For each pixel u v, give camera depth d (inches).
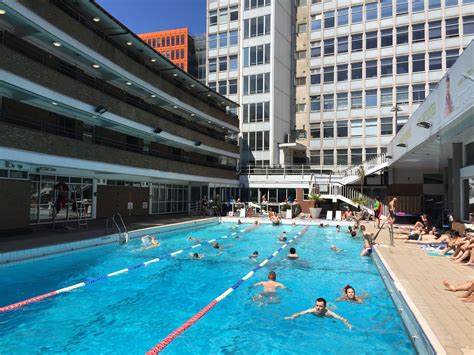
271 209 1268.5
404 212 1063.6
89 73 834.8
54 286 380.2
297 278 429.1
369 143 1550.2
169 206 1233.4
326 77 1638.8
